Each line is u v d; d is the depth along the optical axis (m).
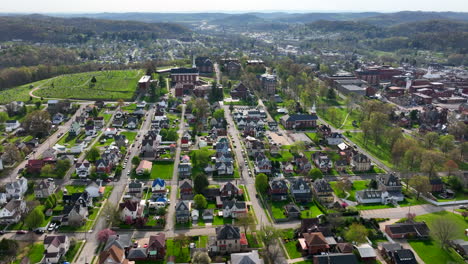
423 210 181.50
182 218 165.62
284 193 191.38
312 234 147.88
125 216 164.12
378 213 177.38
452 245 151.50
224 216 171.62
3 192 185.25
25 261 133.50
